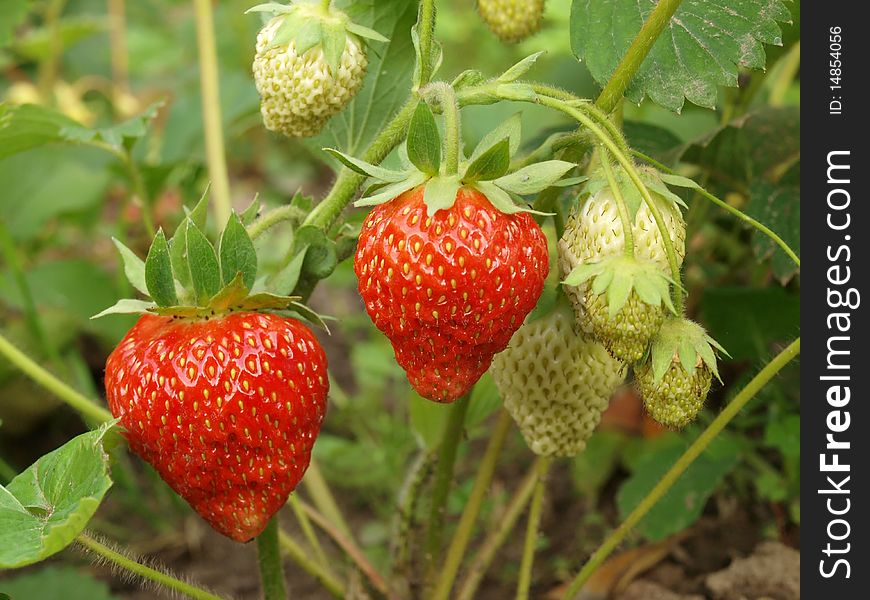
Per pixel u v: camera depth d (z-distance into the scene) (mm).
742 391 284
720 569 369
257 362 251
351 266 481
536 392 281
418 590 355
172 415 250
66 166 490
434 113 258
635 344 237
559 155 280
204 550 407
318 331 530
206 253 253
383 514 412
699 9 278
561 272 258
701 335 241
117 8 644
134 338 260
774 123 358
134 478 438
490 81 254
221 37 690
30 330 445
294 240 277
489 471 335
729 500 391
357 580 349
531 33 298
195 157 468
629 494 373
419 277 236
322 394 261
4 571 386
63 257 539
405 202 240
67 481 243
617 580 368
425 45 255
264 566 305
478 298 237
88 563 394
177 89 585
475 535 399
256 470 255
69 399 333
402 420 452
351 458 420
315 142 318
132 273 265
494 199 238
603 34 278
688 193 375
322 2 261
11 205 481
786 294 368
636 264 235
